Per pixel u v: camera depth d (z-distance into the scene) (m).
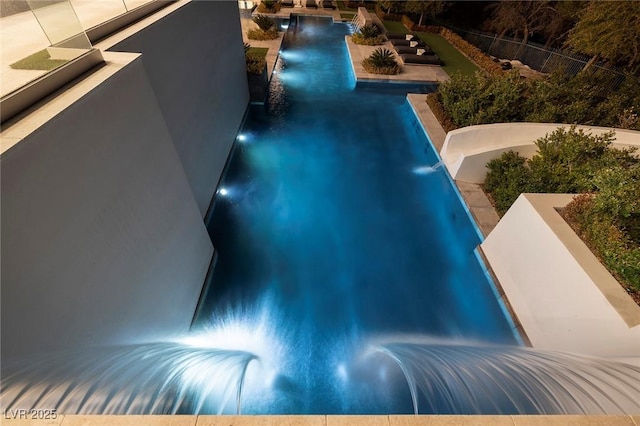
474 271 8.83
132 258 4.94
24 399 2.46
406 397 5.69
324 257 9.09
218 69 10.50
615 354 5.05
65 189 3.54
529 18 25.78
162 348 5.04
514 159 10.18
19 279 3.02
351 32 28.72
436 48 25.17
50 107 3.47
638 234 5.92
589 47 16.59
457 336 7.34
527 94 13.33
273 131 14.66
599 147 8.85
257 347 6.89
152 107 5.33
